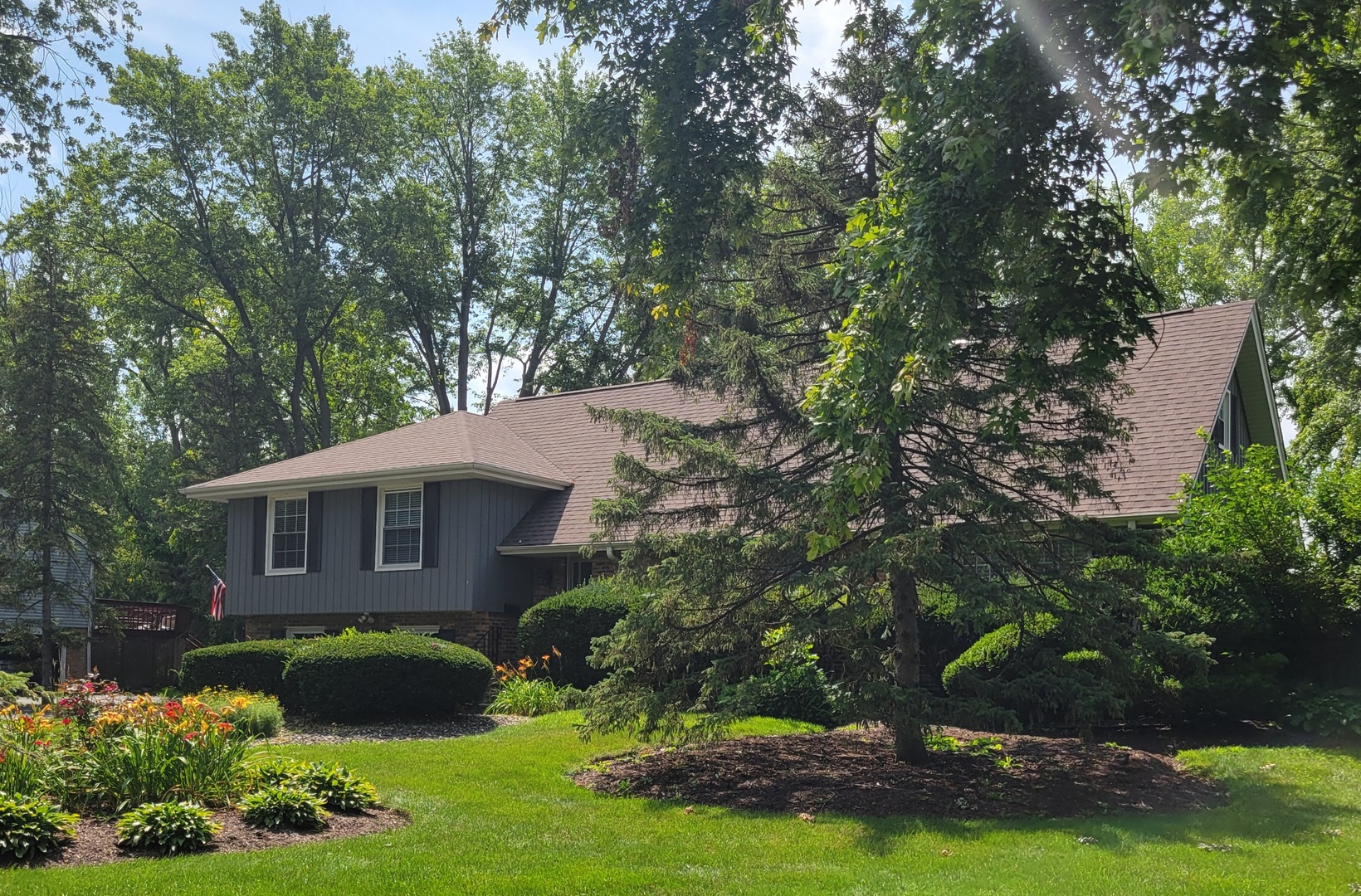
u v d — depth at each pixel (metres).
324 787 9.89
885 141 12.86
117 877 7.24
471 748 13.27
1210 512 15.58
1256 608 14.65
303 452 42.03
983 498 11.45
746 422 12.80
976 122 8.74
